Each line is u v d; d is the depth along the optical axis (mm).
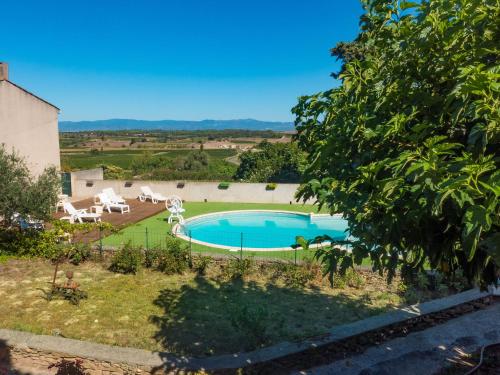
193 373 6488
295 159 29953
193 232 19516
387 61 4391
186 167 47000
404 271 4637
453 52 3736
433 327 8375
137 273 11852
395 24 4586
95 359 6863
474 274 4059
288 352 6953
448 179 2730
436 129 3924
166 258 11977
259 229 20859
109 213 20422
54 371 7023
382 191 3283
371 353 7441
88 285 10977
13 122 19125
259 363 6715
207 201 25000
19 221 13219
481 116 3127
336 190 3982
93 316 9086
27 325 8570
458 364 6988
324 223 21594
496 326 8320
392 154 4043
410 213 3316
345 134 4195
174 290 10648
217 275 11766
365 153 4129
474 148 3395
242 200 24781
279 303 9758
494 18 3498
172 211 18609
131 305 9688
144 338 8055
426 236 3895
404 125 3764
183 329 8453
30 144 20188
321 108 4863
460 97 3455
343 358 7297
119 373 6770
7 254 13031
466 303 8977
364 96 4289
